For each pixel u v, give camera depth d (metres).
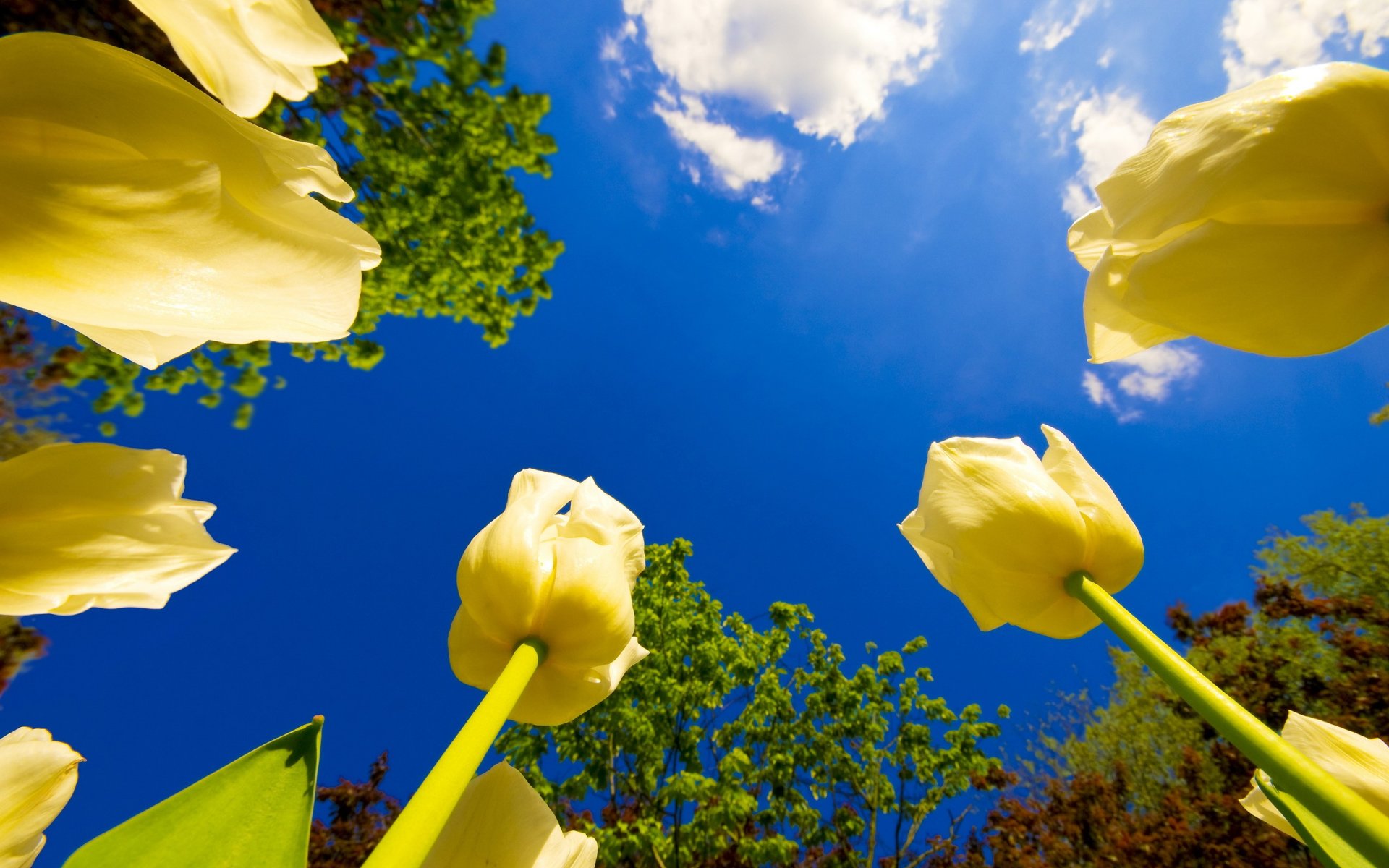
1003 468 0.20
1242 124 0.11
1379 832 0.08
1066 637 0.18
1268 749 0.09
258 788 0.09
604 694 0.15
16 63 0.07
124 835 0.09
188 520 0.08
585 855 0.12
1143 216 0.12
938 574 0.20
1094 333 0.14
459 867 0.11
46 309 0.07
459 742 0.10
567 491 0.17
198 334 0.07
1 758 0.09
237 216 0.07
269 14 0.07
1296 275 0.11
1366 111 0.11
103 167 0.07
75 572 0.07
